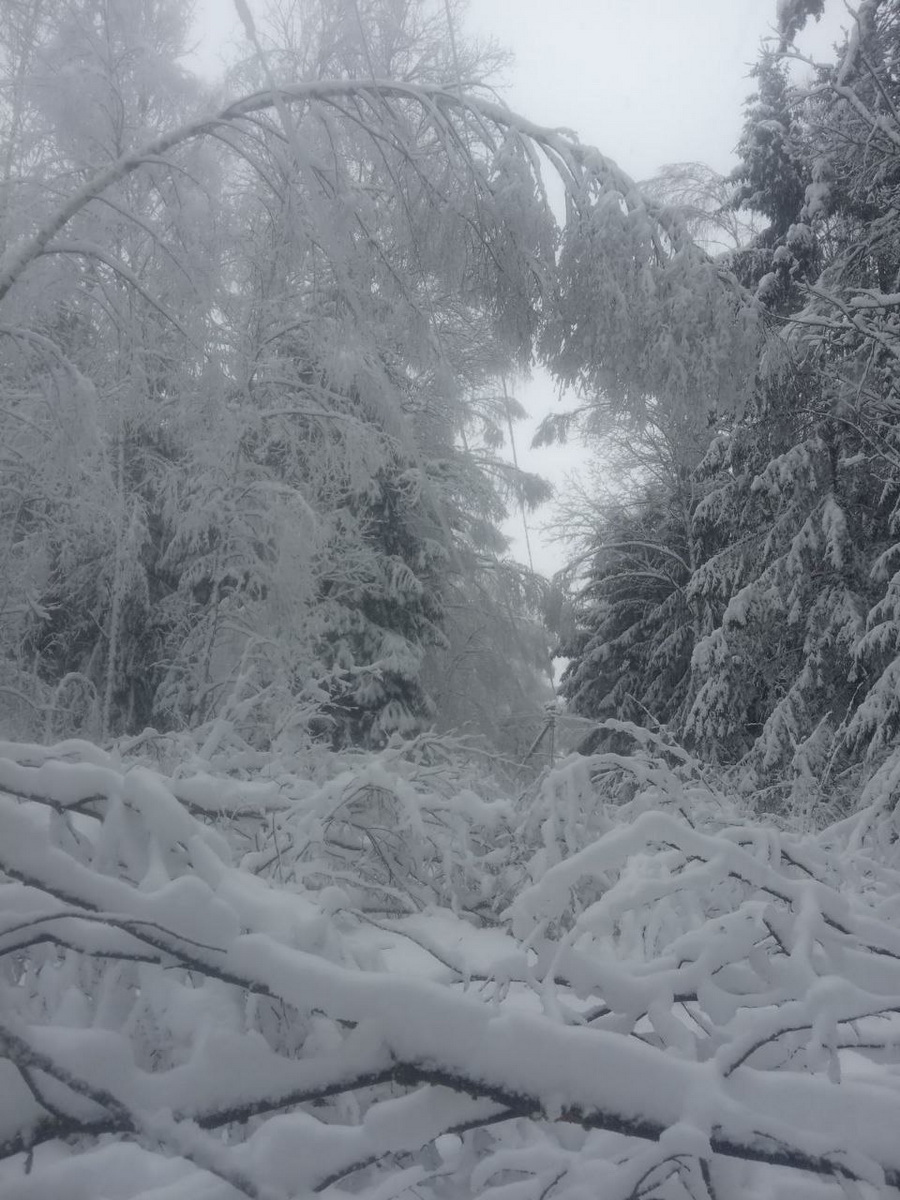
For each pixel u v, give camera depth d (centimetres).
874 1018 248
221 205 875
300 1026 195
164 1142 146
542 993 194
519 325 769
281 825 342
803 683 1345
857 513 1385
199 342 920
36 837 175
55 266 755
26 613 1096
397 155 793
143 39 942
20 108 882
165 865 210
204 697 1080
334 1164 152
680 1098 159
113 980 192
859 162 1405
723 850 233
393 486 1691
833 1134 159
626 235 750
